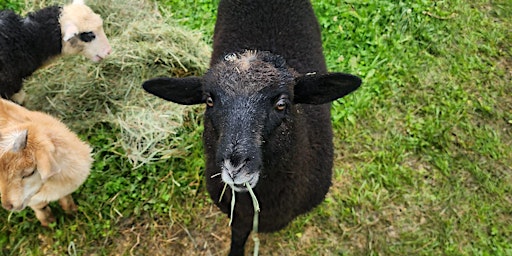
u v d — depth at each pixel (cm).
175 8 147
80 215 111
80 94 127
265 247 108
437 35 142
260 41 99
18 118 103
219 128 71
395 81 133
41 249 107
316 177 94
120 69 131
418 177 118
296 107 81
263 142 71
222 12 110
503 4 150
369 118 126
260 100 70
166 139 120
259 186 80
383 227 111
